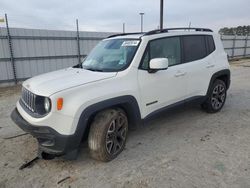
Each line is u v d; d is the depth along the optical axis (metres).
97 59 3.98
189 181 2.79
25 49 10.80
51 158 3.19
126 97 3.28
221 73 5.02
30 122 2.95
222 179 2.81
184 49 4.31
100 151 3.13
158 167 3.11
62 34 11.73
